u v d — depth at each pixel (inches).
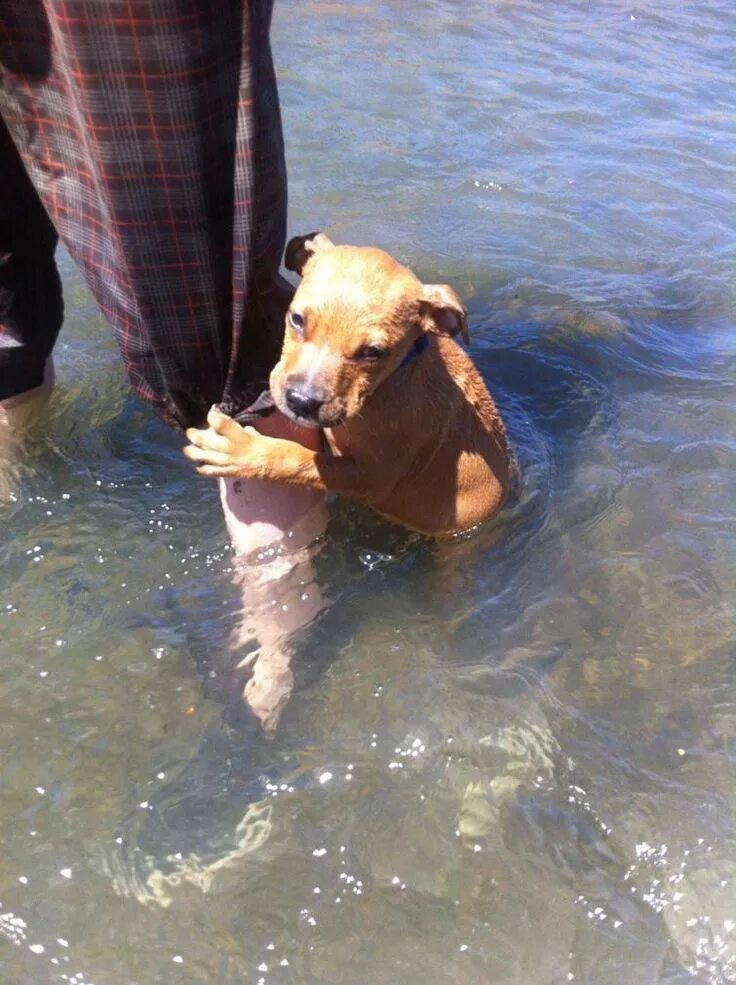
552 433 42.7
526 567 36.4
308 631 33.0
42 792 27.9
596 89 74.8
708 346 49.2
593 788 29.0
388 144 63.6
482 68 76.0
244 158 28.5
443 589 35.2
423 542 37.1
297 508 35.0
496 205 59.1
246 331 31.9
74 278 47.7
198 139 27.7
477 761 29.5
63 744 29.0
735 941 26.0
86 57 26.2
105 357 43.4
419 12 84.4
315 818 27.9
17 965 24.5
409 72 73.2
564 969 25.4
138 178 27.7
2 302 34.7
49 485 37.2
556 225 57.9
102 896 25.9
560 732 30.5
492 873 27.0
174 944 25.2
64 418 40.1
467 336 33.1
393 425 34.4
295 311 31.7
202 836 27.3
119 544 35.2
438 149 63.9
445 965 25.2
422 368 35.2
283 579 34.4
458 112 68.6
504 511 38.6
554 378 45.7
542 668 32.5
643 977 25.3
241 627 32.8
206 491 37.5
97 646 31.7
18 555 34.5
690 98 75.2
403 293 32.4
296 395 31.0
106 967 24.6
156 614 32.9
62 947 24.9
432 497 36.8
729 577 36.2
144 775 28.5
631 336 49.1
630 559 36.7
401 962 25.2
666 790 29.1
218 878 26.5
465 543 37.4
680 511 38.9
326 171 60.0
